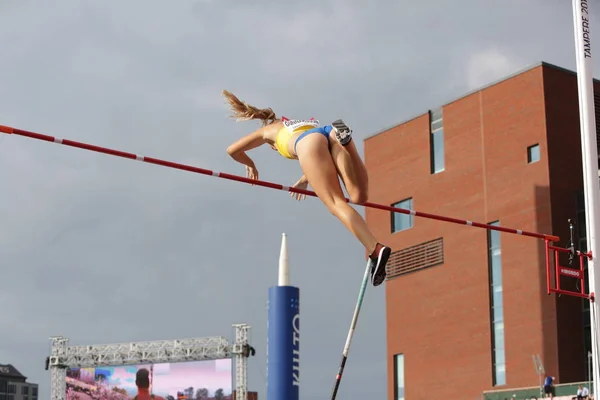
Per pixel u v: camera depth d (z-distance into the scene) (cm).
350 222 1088
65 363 7956
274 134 1202
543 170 4591
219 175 1577
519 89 4762
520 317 4566
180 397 7656
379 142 5462
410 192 5234
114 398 7819
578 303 4506
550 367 4391
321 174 1112
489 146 4853
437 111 5178
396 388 5134
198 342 7675
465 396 4734
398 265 5228
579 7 2373
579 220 4597
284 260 2364
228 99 1251
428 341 4984
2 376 12062
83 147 1492
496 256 4744
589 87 2352
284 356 2319
